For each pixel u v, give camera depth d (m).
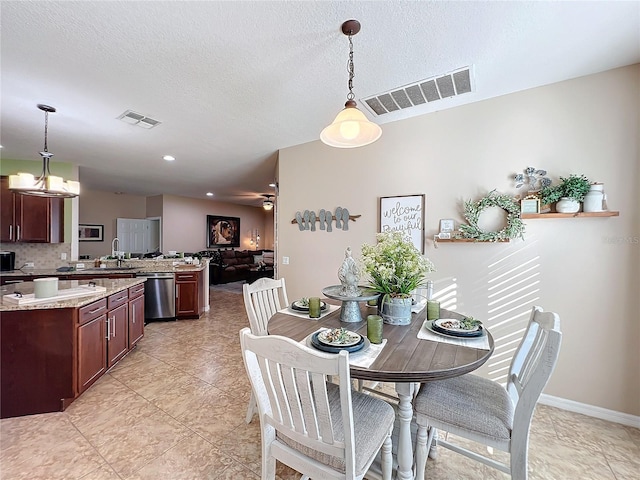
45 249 4.56
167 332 4.13
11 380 2.15
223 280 8.58
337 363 0.98
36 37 1.74
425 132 2.83
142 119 2.93
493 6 1.53
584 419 2.15
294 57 1.96
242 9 1.54
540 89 2.34
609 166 2.12
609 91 2.12
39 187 2.76
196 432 1.99
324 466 1.15
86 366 2.41
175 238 8.32
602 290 2.15
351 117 1.68
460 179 2.66
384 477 1.36
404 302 1.78
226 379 2.75
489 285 2.55
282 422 1.20
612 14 1.57
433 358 1.31
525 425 1.25
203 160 4.47
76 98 2.49
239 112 2.80
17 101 2.53
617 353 2.11
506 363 2.48
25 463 1.70
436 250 2.77
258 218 11.14
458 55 1.95
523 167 2.40
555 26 1.67
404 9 1.55
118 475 1.62
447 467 1.71
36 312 2.20
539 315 1.53
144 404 2.32
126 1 1.48
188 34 1.73
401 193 2.96
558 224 2.29
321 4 1.51
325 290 2.01
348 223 3.31
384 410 1.40
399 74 2.17
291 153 3.78
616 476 1.63
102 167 4.89
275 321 1.87
